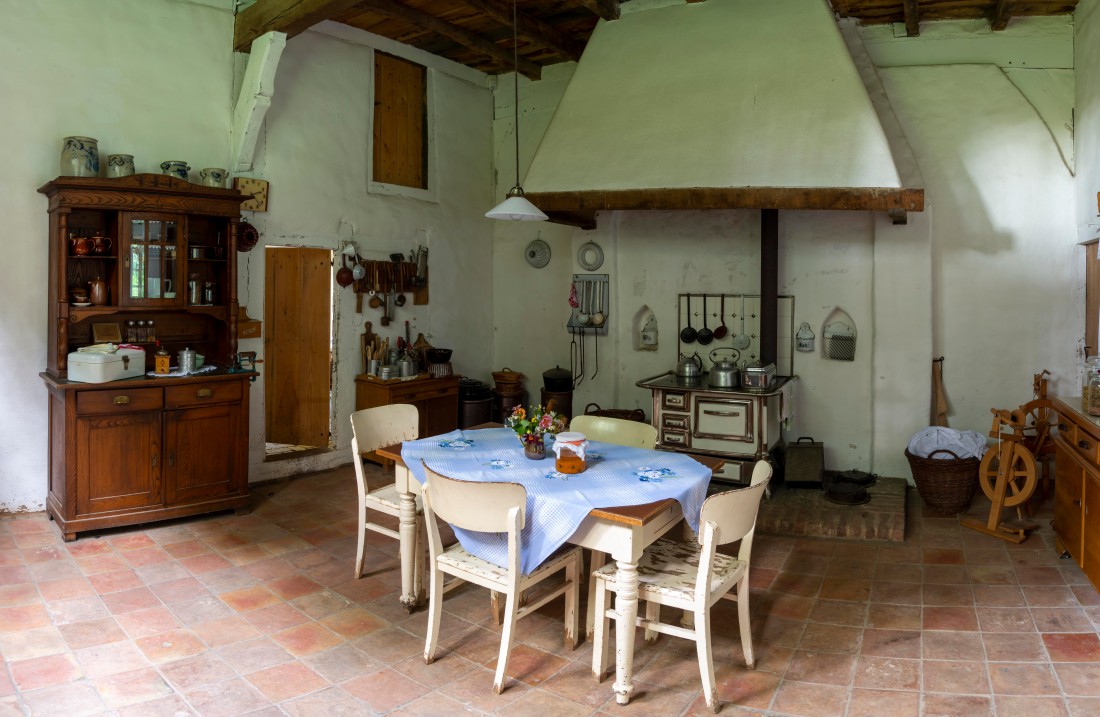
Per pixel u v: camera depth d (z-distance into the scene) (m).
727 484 5.55
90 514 4.48
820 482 5.58
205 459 4.89
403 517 3.64
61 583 3.88
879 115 5.50
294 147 5.95
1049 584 3.93
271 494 5.56
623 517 2.76
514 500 2.83
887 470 5.96
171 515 4.77
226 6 5.49
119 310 4.67
